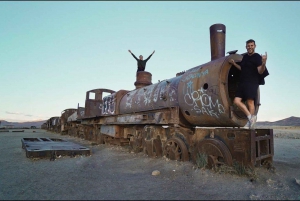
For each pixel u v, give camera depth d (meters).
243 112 4.92
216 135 5.02
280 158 6.94
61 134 23.50
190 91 5.47
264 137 4.83
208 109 5.07
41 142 10.22
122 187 3.92
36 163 6.15
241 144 4.46
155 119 6.76
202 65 5.62
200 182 4.15
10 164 6.00
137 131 8.40
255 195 3.44
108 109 10.84
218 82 4.75
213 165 4.75
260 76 4.68
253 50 4.58
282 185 3.92
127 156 7.36
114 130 9.80
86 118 14.38
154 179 4.46
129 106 8.73
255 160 4.36
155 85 7.73
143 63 10.84
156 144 6.84
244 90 4.50
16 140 14.44
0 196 3.46
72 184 4.10
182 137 6.10
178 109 5.87
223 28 5.89
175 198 3.34
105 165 5.95
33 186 3.98
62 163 6.15
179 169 5.05
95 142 13.05
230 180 4.15
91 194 3.53
